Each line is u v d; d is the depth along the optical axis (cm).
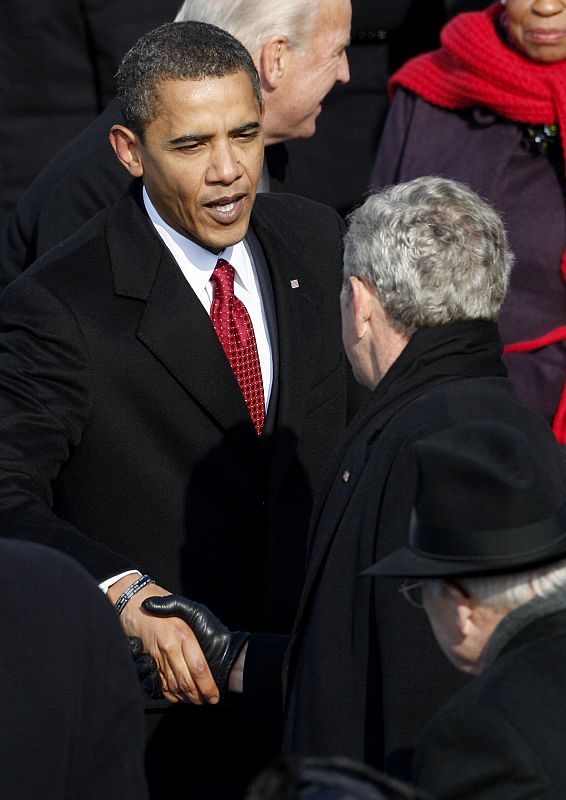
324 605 993
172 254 1260
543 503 793
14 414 1197
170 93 1175
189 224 1225
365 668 969
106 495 1245
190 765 1277
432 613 824
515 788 724
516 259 1608
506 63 1600
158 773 1279
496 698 748
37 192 1472
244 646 1147
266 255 1305
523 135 1616
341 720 977
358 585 972
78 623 811
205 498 1255
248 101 1191
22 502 1177
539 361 1609
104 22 2000
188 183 1195
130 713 822
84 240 1261
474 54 1622
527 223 1606
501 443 814
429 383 994
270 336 1298
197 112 1171
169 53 1178
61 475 1255
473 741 740
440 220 1002
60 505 1266
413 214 1004
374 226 1015
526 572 782
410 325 1003
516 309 1606
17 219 1487
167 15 2028
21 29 2005
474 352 1005
